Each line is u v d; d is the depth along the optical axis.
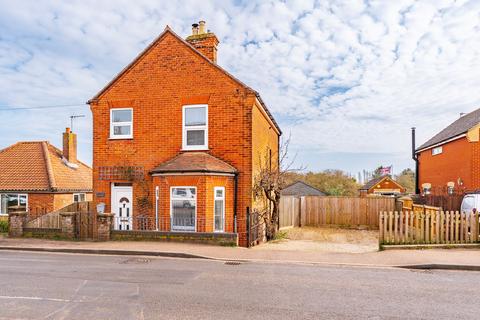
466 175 18.39
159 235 11.12
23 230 12.27
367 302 5.72
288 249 10.78
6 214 20.39
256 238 12.44
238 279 7.11
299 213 21.38
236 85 13.02
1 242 11.30
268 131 17.62
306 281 6.99
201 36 15.11
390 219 10.34
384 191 39.19
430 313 5.24
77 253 10.08
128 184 13.93
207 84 13.30
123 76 14.19
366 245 12.78
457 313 5.25
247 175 12.76
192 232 10.85
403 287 6.61
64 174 22.75
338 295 6.08
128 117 14.23
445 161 21.55
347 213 20.97
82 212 11.77
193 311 5.24
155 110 13.80
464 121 22.41
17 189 20.38
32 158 22.56
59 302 5.64
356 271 7.90
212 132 13.16
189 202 11.98
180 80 13.59
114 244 10.75
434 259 8.69
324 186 45.31
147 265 8.44
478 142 17.91
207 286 6.57
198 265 8.45
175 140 13.54
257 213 12.73
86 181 24.50
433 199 15.84
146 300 5.73
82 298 5.84
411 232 10.34
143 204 13.59
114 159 14.08
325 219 21.19
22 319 4.93
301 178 47.62
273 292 6.23
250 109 12.84
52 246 10.52
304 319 4.96
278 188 14.52
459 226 10.30
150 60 13.95
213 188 11.97
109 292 6.17
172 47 13.73
